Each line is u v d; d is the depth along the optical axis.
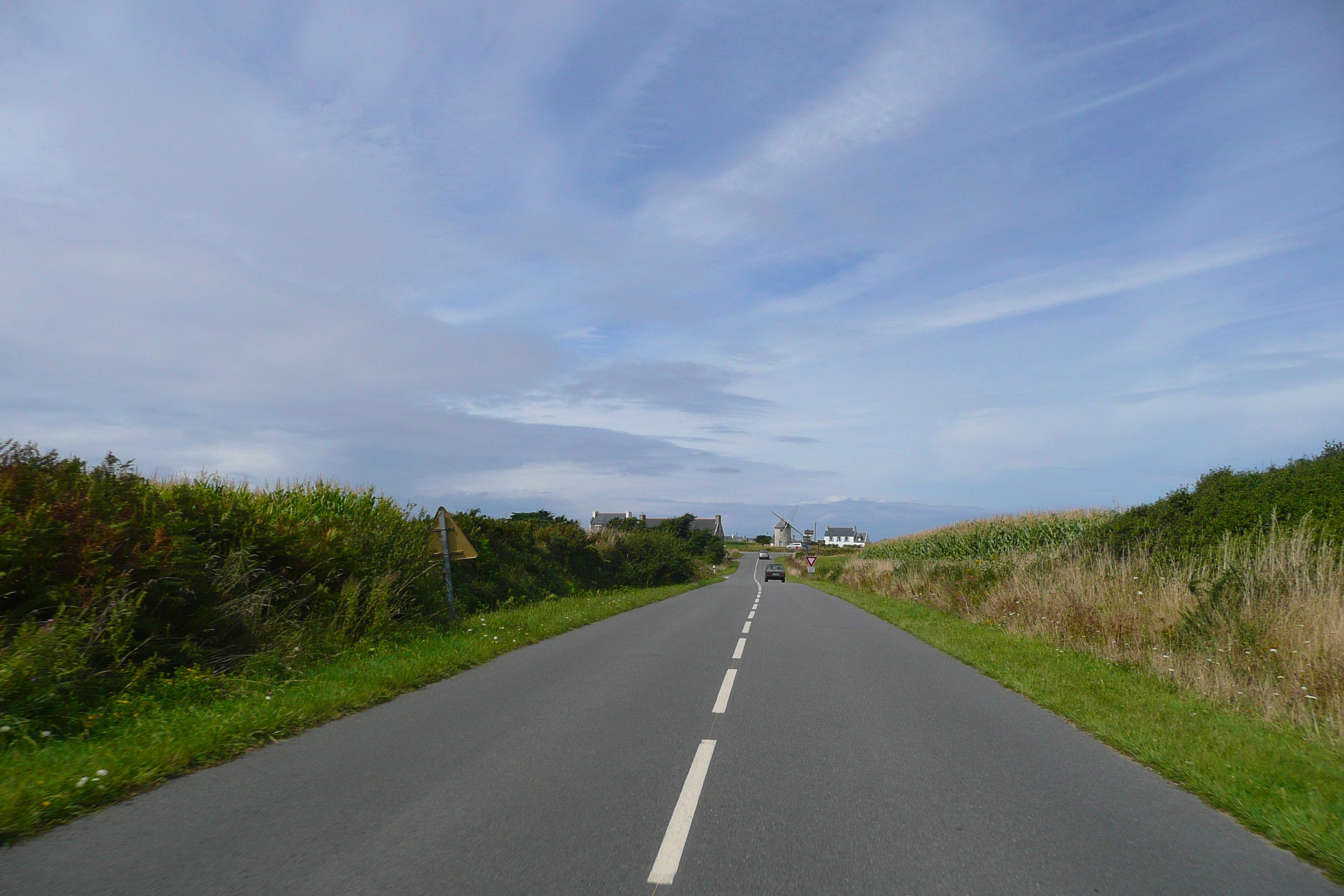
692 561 57.19
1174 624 11.00
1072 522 29.98
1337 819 4.63
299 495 14.85
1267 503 15.09
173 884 3.69
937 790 5.29
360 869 3.89
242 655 9.27
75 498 8.76
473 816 4.66
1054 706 8.05
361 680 8.69
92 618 7.75
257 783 5.29
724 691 8.77
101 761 5.41
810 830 4.52
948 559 32.84
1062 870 4.02
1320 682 7.90
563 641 13.59
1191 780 5.48
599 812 4.77
